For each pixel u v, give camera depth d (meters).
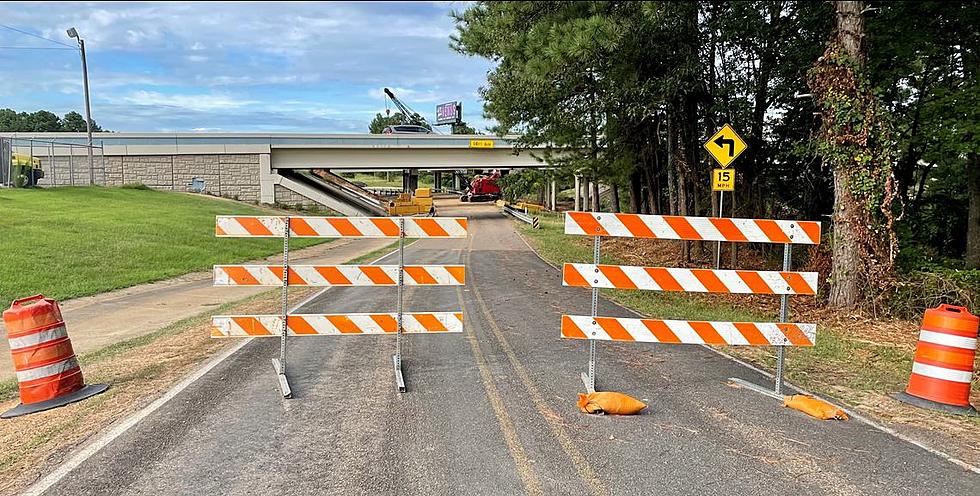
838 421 5.23
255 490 3.92
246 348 7.65
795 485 4.02
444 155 45.31
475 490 3.90
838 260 10.37
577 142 19.88
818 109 12.04
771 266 16.39
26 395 5.66
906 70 13.37
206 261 19.22
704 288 6.12
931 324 5.82
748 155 16.25
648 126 18.09
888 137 9.91
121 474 4.14
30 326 5.68
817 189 16.73
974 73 12.78
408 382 6.20
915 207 17.16
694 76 14.31
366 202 51.47
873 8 9.88
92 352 8.00
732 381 6.36
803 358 7.39
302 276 6.45
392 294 12.06
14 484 4.00
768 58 14.91
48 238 18.47
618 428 4.98
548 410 5.39
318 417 5.20
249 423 5.06
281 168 44.03
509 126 20.66
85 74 34.88
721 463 4.34
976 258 14.29
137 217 25.78
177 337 8.43
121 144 42.72
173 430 4.91
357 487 3.95
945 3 12.02
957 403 5.63
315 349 7.59
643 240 24.28
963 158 15.18
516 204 54.94
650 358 7.23
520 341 7.99
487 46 17.16
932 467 4.32
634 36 12.52
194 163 42.81
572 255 20.91
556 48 11.38
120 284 14.61
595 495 3.84
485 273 15.74
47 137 42.38
